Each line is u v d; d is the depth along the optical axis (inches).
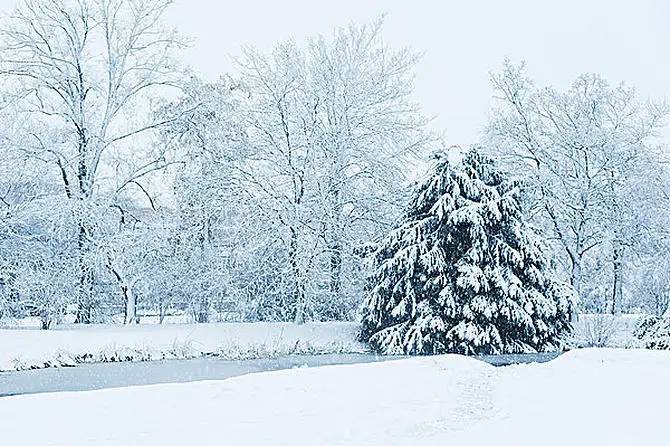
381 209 1168.2
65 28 1134.4
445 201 1004.6
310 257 1082.1
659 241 1307.8
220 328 1042.1
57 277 1056.8
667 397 410.9
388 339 1006.4
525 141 1326.3
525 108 1344.7
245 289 1142.3
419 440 301.7
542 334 1011.9
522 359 916.0
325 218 1112.8
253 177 1110.4
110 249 1056.8
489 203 1003.3
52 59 1117.7
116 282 1143.6
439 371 558.9
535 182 1277.1
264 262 1138.7
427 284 998.4
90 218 1069.1
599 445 283.1
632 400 401.1
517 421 342.3
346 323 1139.9
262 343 994.7
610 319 1189.1
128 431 336.5
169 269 1131.3
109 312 1182.3
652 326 1035.3
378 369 566.3
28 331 943.7
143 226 1104.2
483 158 1074.7
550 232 1299.2
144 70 1177.4
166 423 355.6
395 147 1185.4
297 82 1168.2
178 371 825.5
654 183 1311.5
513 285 987.9
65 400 425.1
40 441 317.1
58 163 1102.4
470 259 987.3
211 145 1140.5
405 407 396.5
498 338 969.5
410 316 1013.8
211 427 344.2
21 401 421.4
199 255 1141.1
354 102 1189.1
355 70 1192.8
